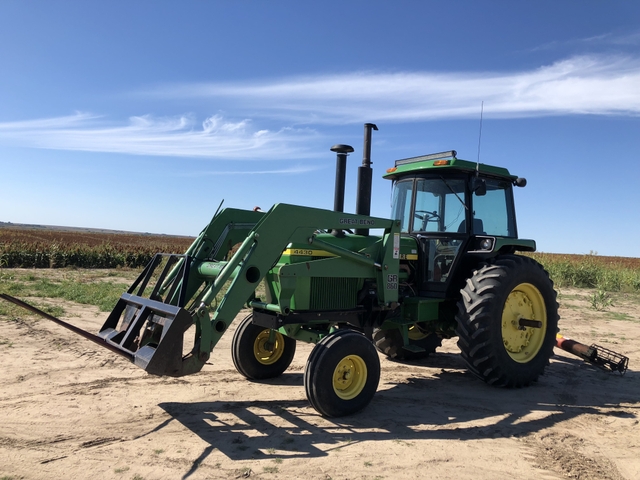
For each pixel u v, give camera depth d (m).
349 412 4.14
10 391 4.40
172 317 3.64
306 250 4.52
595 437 3.89
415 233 5.74
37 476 2.89
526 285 5.40
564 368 6.28
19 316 7.61
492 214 5.91
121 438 3.50
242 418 4.00
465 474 3.14
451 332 5.93
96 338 3.96
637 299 14.24
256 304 4.61
